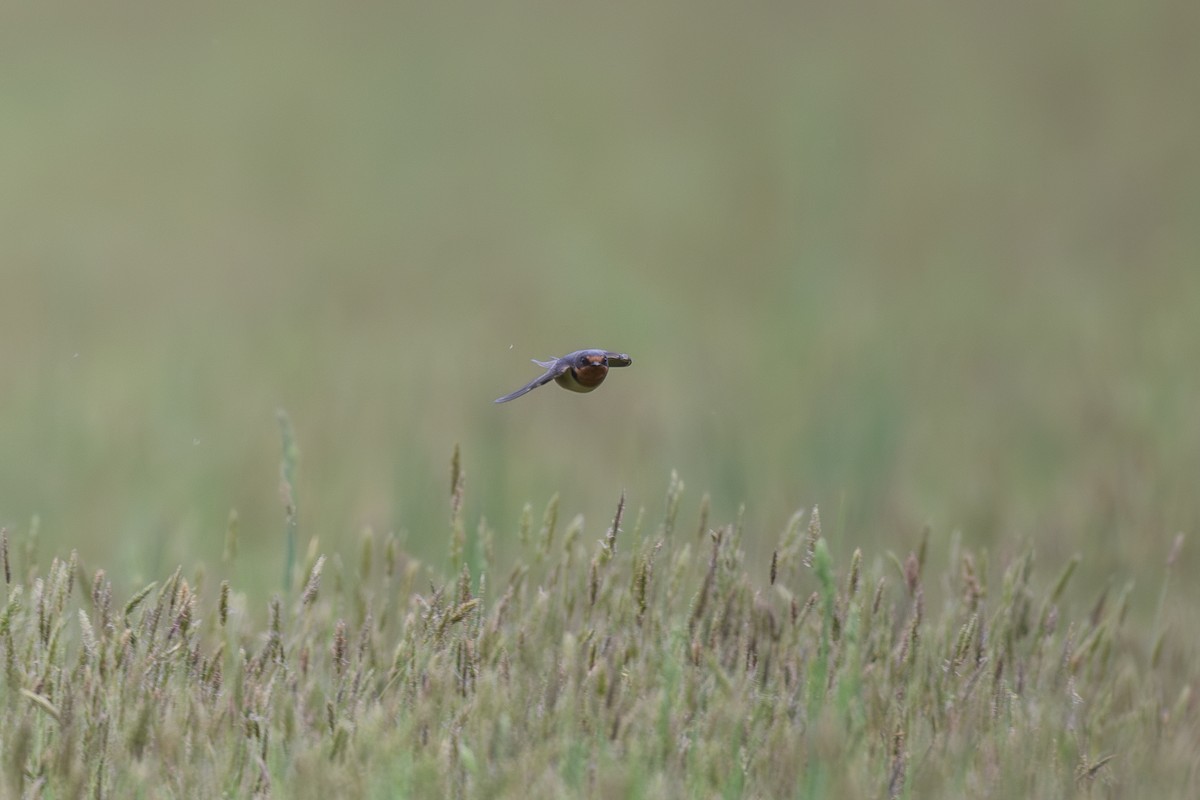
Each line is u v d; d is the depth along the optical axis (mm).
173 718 8086
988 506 15711
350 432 19641
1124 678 10008
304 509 16047
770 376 22781
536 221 44156
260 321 29906
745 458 16328
